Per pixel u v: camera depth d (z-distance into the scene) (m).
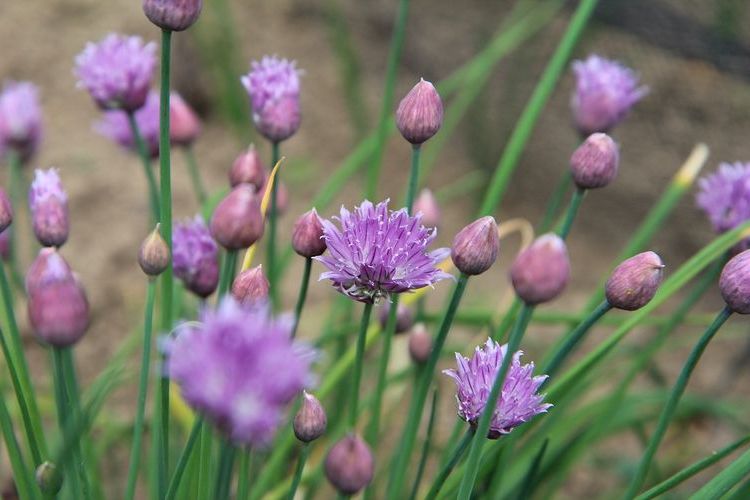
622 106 0.52
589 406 0.57
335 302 0.58
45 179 0.41
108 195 0.85
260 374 0.31
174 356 0.31
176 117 0.54
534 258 0.35
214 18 0.91
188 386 0.31
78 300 0.35
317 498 0.63
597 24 0.84
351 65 0.90
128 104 0.49
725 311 0.40
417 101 0.42
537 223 0.91
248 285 0.38
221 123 0.94
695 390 0.77
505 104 0.92
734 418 0.62
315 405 0.39
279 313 0.56
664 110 0.87
